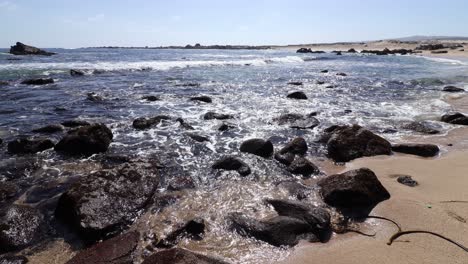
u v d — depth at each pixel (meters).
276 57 60.81
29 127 12.64
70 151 9.94
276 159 9.72
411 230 6.00
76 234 6.11
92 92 19.75
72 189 6.81
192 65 38.09
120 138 11.57
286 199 7.14
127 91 20.78
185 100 18.50
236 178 8.40
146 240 5.82
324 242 5.79
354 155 9.81
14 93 18.77
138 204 6.86
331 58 58.06
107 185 7.14
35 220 6.38
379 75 31.11
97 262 5.10
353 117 15.05
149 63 38.97
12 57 45.91
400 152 10.32
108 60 45.50
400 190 7.57
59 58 47.41
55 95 18.61
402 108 16.92
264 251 5.53
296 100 19.08
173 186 7.87
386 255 5.32
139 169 8.07
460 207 6.72
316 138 11.79
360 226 6.28
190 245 5.70
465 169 8.82
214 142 11.32
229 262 5.23
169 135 12.02
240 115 15.22
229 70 35.03
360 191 6.97
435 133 12.41
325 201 7.17
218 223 6.34
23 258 5.41
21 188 7.82
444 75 29.62
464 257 5.19
